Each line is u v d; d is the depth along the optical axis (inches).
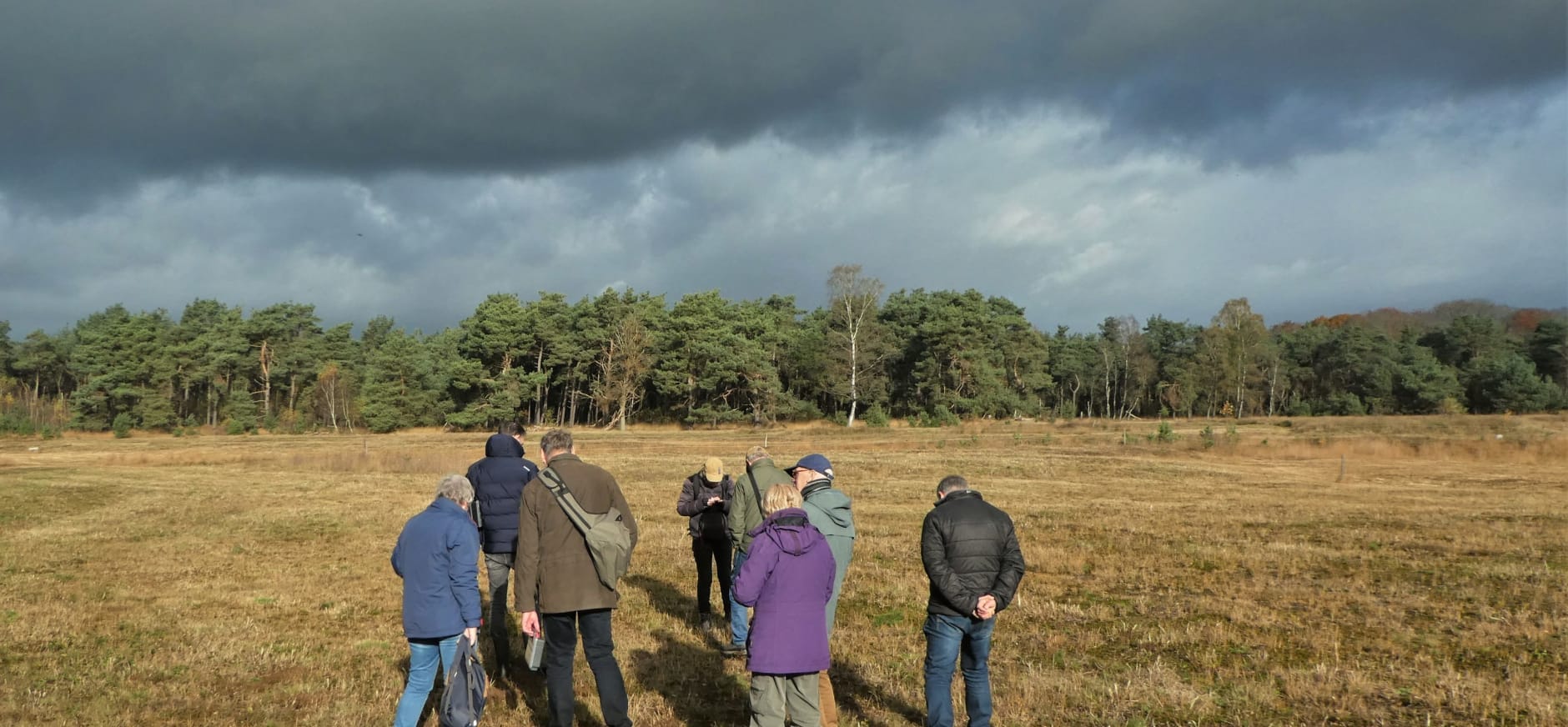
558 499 214.8
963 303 3693.4
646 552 545.0
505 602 284.8
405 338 3683.6
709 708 258.7
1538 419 2854.3
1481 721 244.1
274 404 4436.5
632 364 3366.1
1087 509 775.1
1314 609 384.5
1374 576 460.4
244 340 4156.0
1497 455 1478.8
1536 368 4082.2
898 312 3961.6
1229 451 1593.3
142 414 3740.2
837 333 3435.0
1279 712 252.5
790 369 3850.9
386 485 1066.7
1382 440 1754.4
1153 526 658.2
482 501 283.7
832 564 204.4
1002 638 338.3
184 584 450.6
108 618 375.2
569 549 215.6
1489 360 3754.9
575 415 3981.3
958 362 3503.9
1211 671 292.8
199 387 4293.8
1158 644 328.5
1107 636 341.1
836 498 248.7
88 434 3678.6
